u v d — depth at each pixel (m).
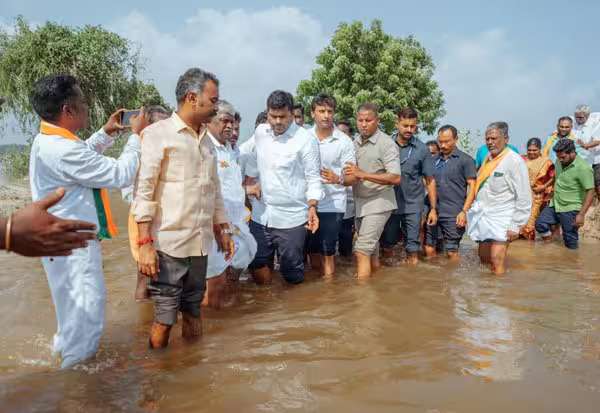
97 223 3.38
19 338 3.80
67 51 20.17
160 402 2.73
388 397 2.77
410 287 5.27
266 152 5.37
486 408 2.63
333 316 4.29
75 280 3.22
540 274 5.90
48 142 3.21
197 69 3.47
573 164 7.52
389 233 6.80
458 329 3.92
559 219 7.84
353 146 5.89
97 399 2.77
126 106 21.83
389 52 25.75
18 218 1.66
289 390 2.87
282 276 5.98
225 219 3.99
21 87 19.58
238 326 4.08
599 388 2.86
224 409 2.65
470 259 6.98
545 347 3.52
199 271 3.65
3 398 2.78
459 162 6.90
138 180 3.42
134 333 3.94
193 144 3.49
